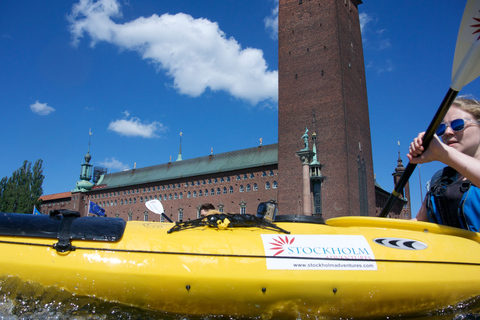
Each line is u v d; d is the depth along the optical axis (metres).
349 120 51.84
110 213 101.00
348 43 56.19
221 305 3.41
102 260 3.26
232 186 73.94
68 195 112.50
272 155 74.94
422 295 3.63
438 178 4.49
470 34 3.31
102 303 3.26
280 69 57.41
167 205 86.56
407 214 77.94
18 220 3.40
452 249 3.83
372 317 3.65
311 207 47.25
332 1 54.78
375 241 3.82
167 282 3.29
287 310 3.47
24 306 3.18
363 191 52.72
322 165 50.69
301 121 53.81
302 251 3.55
